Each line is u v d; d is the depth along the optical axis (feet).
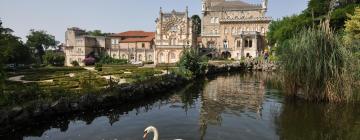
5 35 55.42
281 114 68.80
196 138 51.47
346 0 214.90
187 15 353.92
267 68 225.76
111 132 54.95
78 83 113.39
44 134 55.21
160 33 363.97
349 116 65.62
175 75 130.52
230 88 119.34
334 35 78.95
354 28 118.01
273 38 286.05
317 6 223.92
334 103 76.74
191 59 159.74
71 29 409.49
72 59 396.37
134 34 415.23
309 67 77.25
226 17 383.45
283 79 87.20
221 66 211.00
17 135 54.80
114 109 76.23
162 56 359.87
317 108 73.26
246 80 151.64
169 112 72.49
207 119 64.80
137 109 76.59
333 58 75.82
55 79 131.64
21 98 66.90
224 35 376.07
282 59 86.94
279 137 52.16
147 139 50.88
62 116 66.33
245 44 352.69
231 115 68.80
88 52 391.65
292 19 260.62
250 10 372.38
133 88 90.22
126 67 248.93
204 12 392.27
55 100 68.64
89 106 72.54
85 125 60.49
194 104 83.66
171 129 56.70
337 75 75.41
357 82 76.48
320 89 78.54
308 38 78.23
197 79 156.25
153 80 108.78
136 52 378.73
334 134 53.88
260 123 61.26
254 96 97.25
